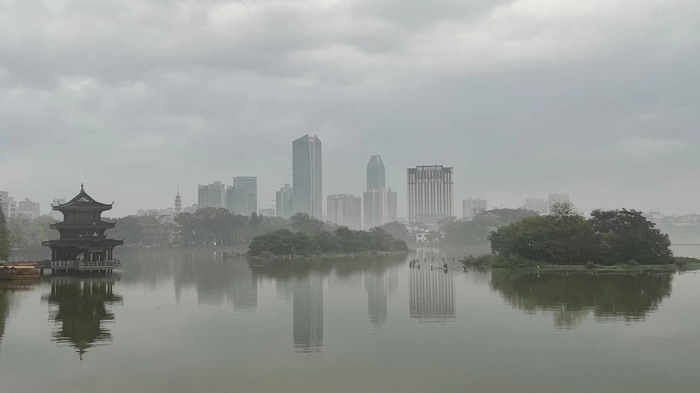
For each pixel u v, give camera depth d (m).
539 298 80.38
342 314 68.50
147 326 61.00
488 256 156.00
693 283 99.38
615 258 141.25
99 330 58.78
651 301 76.06
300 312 70.31
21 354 48.41
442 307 73.19
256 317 66.69
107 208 141.00
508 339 53.00
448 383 39.84
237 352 48.84
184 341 53.28
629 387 38.47
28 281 113.06
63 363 45.47
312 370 43.25
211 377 41.62
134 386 39.66
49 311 71.69
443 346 50.56
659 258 141.38
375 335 55.62
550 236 144.88
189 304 77.88
